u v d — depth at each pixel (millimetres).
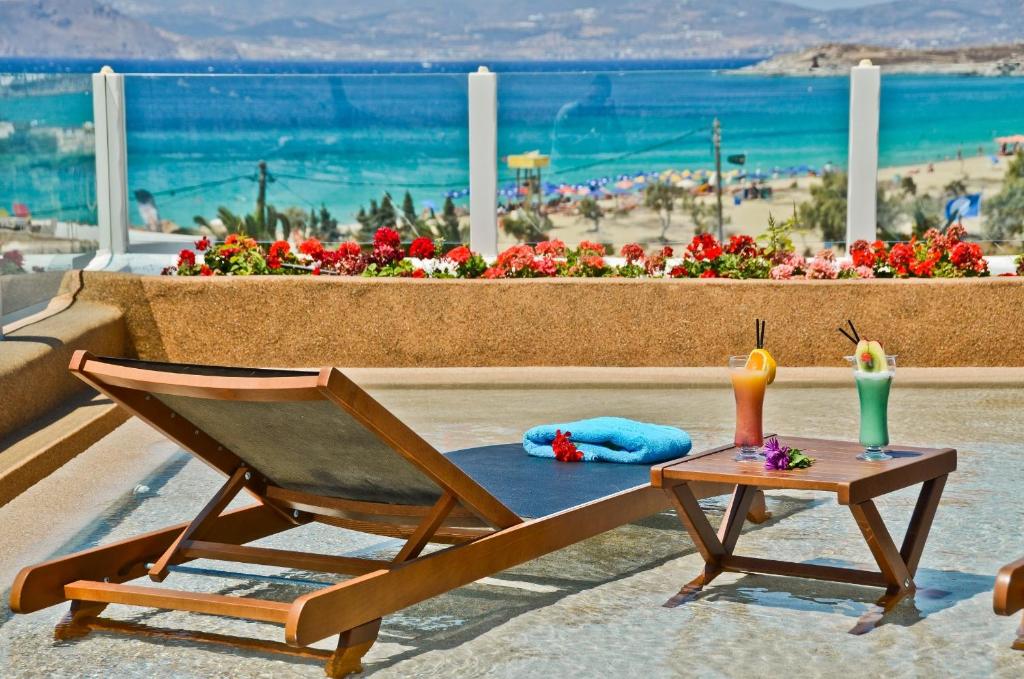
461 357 8430
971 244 8578
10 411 6035
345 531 4723
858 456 3939
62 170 8750
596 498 4137
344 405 3197
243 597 3738
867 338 8195
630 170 9969
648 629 3633
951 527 4586
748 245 8734
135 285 8461
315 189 10227
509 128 9992
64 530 4719
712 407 7016
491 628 3662
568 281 8336
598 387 7703
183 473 5637
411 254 8984
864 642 3490
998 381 7566
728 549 4164
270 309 8477
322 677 3305
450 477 3510
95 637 3619
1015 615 3686
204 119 10141
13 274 7629
